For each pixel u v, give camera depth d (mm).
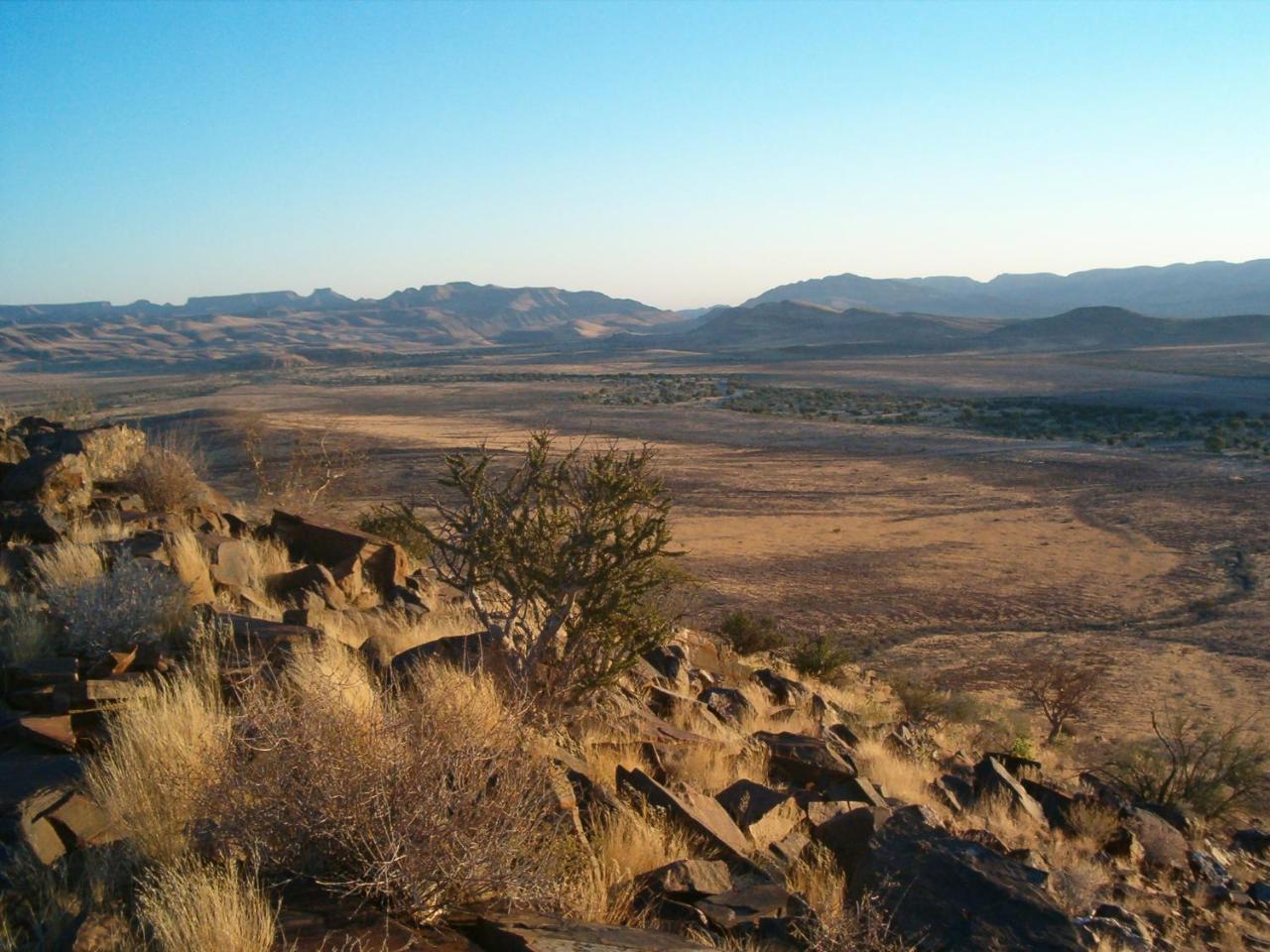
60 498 10859
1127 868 8117
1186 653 28375
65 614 6602
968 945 4848
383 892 4156
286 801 4285
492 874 4293
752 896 5195
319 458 28125
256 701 4703
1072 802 9422
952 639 30062
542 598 7684
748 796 6770
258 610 8555
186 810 4457
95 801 4566
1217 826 11562
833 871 6008
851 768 8648
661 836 5695
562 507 7734
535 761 5098
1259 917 7641
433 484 52156
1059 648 28891
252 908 3822
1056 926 5070
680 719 8859
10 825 4188
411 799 4234
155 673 6168
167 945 3553
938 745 13055
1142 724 20500
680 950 4141
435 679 5438
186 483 12562
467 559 7855
